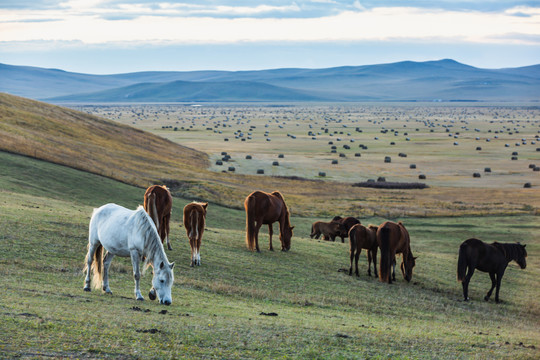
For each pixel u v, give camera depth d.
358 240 24.66
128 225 13.52
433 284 25.61
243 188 70.81
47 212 28.66
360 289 21.56
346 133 193.25
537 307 23.38
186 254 22.72
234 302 15.95
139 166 77.25
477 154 128.38
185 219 20.95
